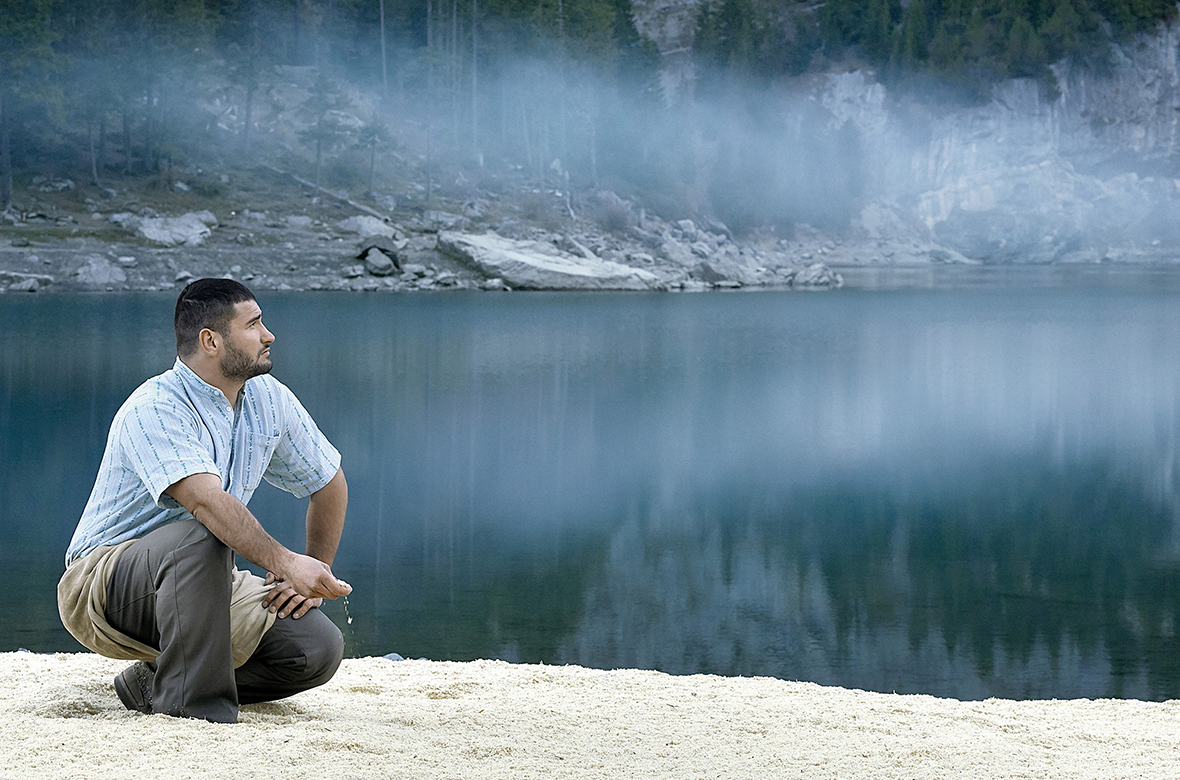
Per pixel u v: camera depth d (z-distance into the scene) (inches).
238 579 128.6
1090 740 134.6
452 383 829.8
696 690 160.6
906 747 122.3
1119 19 5196.9
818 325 1459.2
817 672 251.6
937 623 295.7
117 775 95.2
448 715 132.9
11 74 2113.7
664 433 633.0
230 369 124.1
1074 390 836.0
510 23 3422.7
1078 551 384.8
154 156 2527.1
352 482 488.1
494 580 331.3
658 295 2183.8
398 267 2199.8
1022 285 2677.2
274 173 2667.3
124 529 125.4
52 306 1476.4
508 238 2581.2
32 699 132.9
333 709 134.3
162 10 2418.8
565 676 168.2
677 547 381.4
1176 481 514.0
